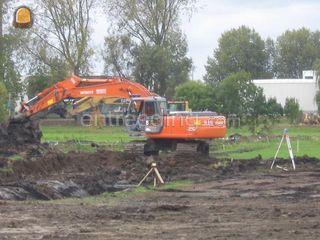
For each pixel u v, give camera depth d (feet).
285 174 97.19
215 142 164.55
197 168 104.58
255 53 443.73
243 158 122.62
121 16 269.03
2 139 104.06
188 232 47.70
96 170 99.50
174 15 275.39
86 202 68.18
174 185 86.07
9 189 71.97
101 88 124.67
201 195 75.10
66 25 251.39
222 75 446.60
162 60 280.92
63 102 126.21
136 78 286.46
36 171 91.76
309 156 126.82
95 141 161.17
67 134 201.67
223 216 56.08
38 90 258.98
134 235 46.37
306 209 60.29
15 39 233.35
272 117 234.17
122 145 143.13
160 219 54.29
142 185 86.79
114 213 57.77
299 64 482.28
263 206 63.21
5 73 232.94
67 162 104.01
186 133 120.67
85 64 256.52
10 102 156.04
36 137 112.88
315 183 85.51
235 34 445.78
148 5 273.54
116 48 280.72
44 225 50.88
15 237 45.68
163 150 125.08
